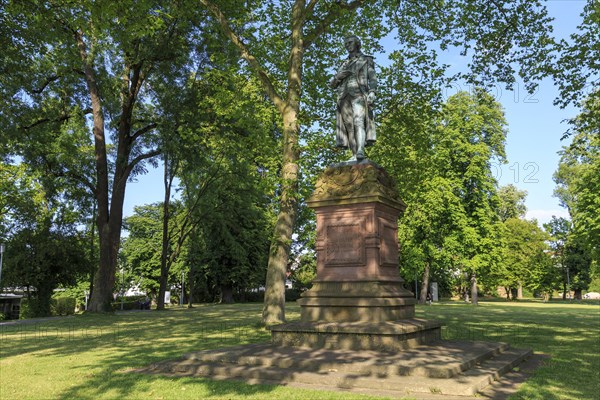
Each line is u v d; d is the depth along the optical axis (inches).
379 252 409.4
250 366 322.7
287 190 586.2
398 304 398.9
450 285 2591.0
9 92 912.9
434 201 1515.7
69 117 1200.2
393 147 807.1
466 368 304.3
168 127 1061.1
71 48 971.9
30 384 291.4
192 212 1577.3
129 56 1032.2
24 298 1615.4
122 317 948.0
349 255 414.0
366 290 397.7
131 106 1144.8
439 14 788.6
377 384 268.1
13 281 1369.3
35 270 1373.0
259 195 1579.7
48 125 1120.2
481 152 1616.6
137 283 2711.6
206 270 2103.8
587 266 2482.8
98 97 1110.4
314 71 797.9
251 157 957.8
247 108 772.0
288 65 726.5
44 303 1414.9
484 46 770.2
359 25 804.0
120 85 1114.1
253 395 253.9
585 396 256.2
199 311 1242.6
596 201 1370.6
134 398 253.8
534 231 2546.8
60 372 328.2
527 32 757.9
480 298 2984.7
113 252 1105.4
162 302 1465.3
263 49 725.9
